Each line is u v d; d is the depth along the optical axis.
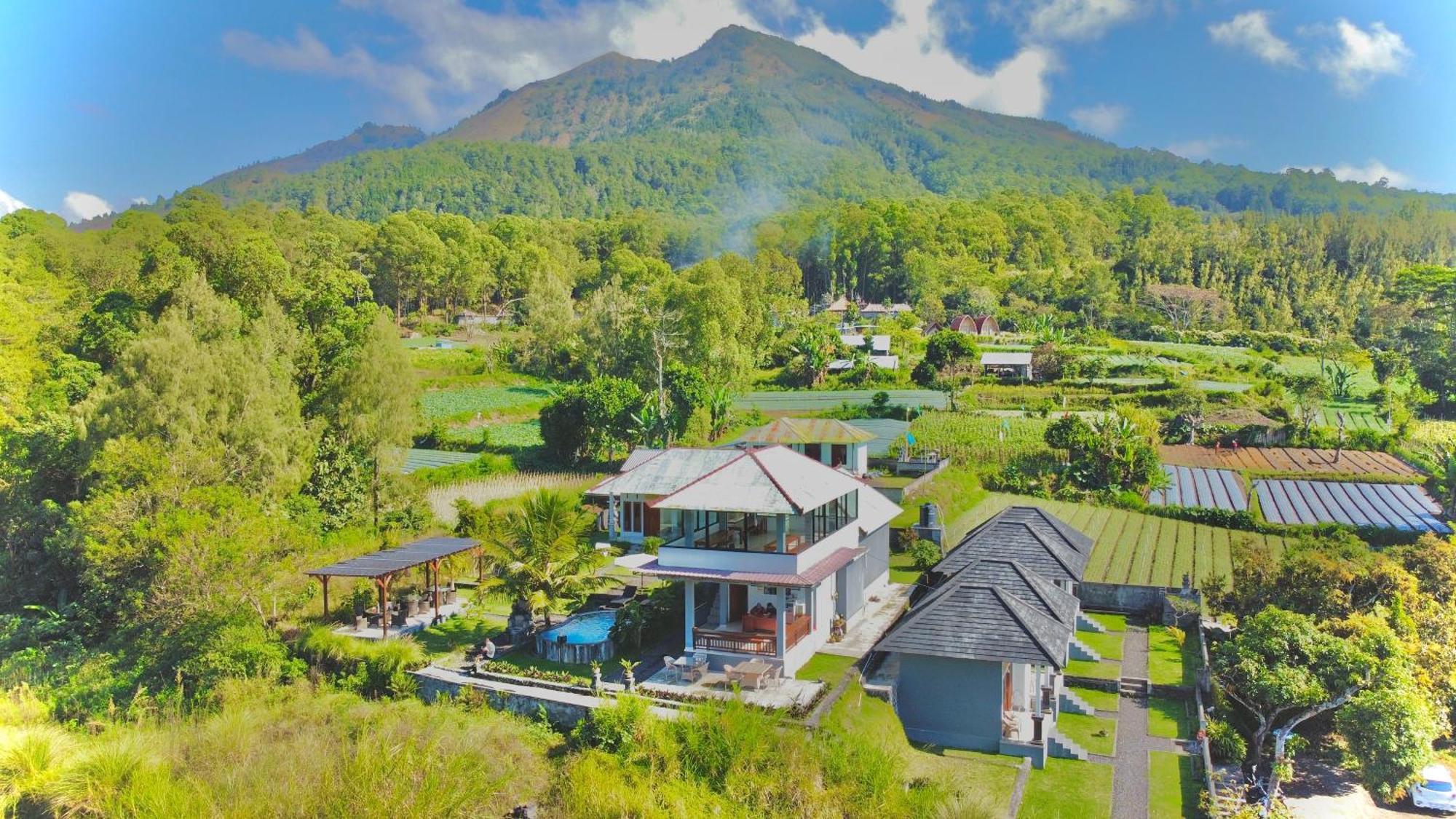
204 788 26.00
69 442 56.38
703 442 84.56
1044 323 166.88
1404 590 42.00
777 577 34.44
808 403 109.19
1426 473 77.81
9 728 28.94
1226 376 125.62
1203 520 65.50
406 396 59.03
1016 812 28.45
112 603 44.38
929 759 32.22
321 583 44.56
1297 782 36.22
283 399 58.41
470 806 25.69
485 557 49.91
